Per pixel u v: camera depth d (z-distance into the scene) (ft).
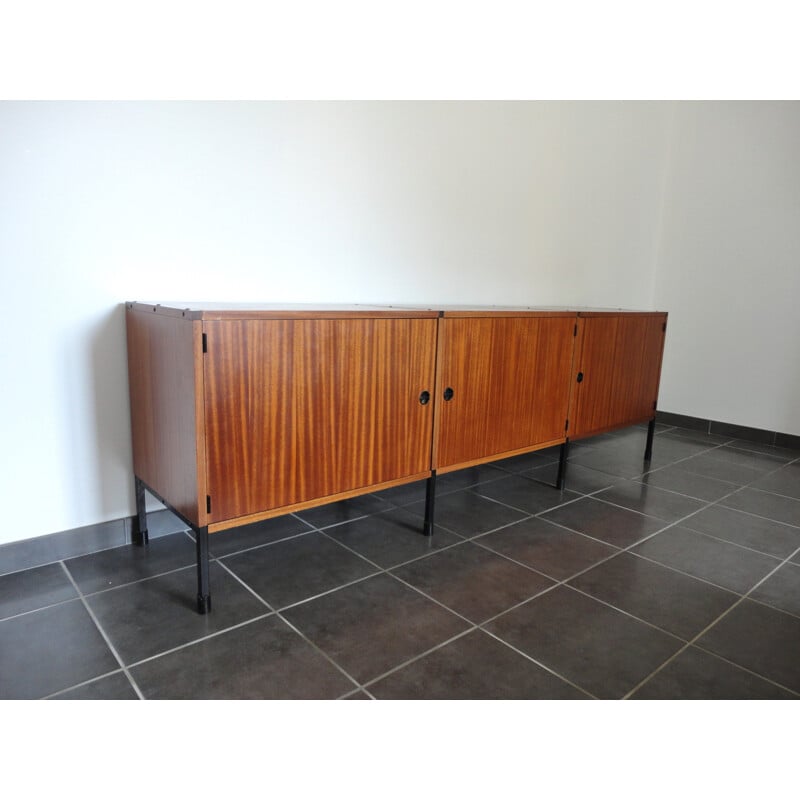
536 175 11.64
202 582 6.08
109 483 7.37
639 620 6.26
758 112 13.29
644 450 12.82
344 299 9.12
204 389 5.75
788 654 5.78
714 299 14.38
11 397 6.50
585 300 13.48
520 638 5.88
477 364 8.16
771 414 13.71
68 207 6.52
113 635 5.73
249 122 7.69
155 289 7.28
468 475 10.77
